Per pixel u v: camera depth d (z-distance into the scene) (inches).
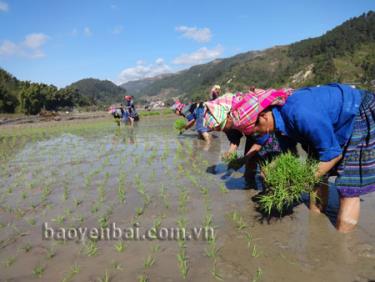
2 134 846.5
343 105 142.0
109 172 299.4
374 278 119.7
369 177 147.4
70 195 233.9
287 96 153.7
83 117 1740.9
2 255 148.9
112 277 127.4
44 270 134.8
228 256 139.9
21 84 4072.3
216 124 206.4
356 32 6397.6
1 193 248.8
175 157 357.4
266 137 203.5
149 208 199.9
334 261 132.0
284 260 134.6
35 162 378.9
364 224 162.9
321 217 175.2
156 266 134.2
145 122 987.9
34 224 183.0
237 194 219.0
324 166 146.4
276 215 180.5
